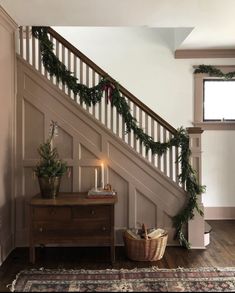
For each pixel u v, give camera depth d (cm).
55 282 316
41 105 415
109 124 435
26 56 417
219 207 546
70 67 423
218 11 353
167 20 381
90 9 347
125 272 340
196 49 524
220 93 549
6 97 385
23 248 411
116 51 532
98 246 420
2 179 373
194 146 412
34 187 418
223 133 541
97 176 420
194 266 356
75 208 365
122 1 329
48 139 406
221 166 544
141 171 420
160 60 534
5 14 360
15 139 415
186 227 417
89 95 414
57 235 366
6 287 307
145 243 365
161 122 419
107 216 366
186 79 535
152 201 421
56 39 415
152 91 535
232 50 526
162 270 345
